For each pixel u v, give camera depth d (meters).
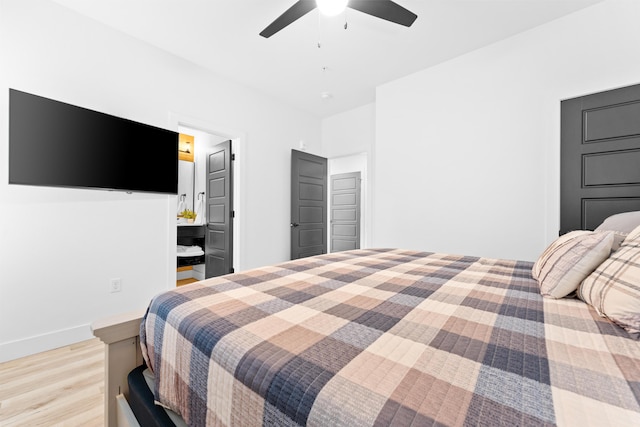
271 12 2.18
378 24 2.30
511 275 1.29
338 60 2.85
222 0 2.05
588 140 2.10
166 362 0.81
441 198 2.87
